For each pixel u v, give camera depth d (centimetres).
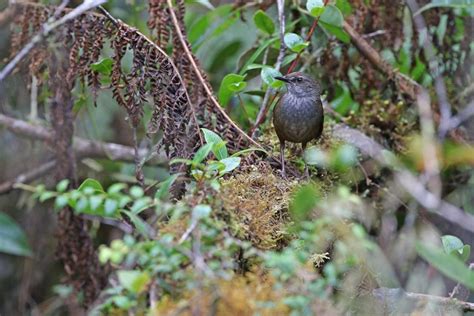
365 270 593
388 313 614
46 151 967
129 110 709
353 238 546
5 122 929
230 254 485
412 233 864
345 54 915
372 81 918
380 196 852
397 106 903
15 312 990
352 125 906
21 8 784
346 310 564
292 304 419
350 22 916
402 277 861
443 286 852
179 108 692
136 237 555
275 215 609
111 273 723
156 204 480
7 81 928
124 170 1000
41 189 489
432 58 921
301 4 919
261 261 518
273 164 748
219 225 486
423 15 926
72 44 746
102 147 973
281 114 777
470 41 923
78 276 765
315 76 934
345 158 712
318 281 442
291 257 444
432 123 895
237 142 723
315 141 837
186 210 489
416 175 890
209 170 545
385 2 902
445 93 935
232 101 952
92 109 1061
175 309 430
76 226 762
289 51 912
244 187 618
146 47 700
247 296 440
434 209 846
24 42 767
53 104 795
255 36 1062
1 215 796
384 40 916
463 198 944
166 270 431
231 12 917
